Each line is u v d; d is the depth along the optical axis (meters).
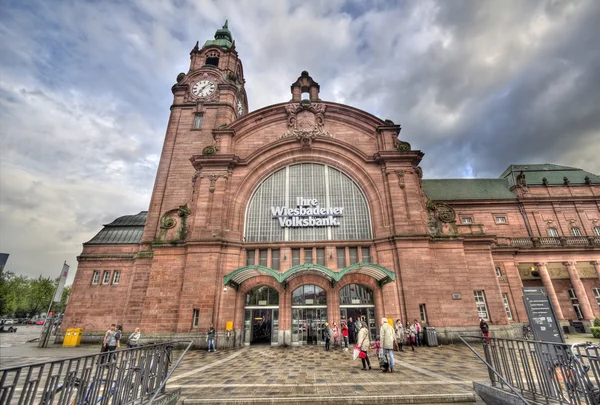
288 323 20.42
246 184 24.55
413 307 19.69
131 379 6.62
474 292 21.81
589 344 5.82
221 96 31.97
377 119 26.22
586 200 34.41
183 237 22.52
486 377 9.92
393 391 8.31
